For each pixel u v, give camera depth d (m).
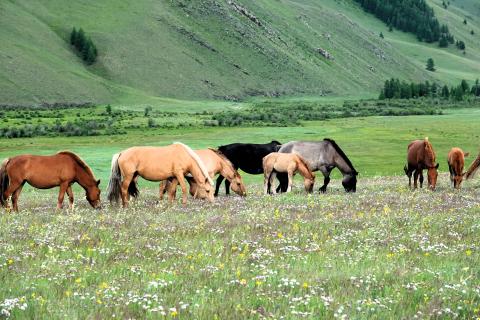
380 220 16.64
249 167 32.16
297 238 14.09
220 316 7.92
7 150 76.69
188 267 11.12
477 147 78.94
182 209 20.39
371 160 62.00
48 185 21.06
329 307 8.42
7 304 8.04
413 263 11.68
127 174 22.14
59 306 8.31
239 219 17.25
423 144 27.41
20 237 14.23
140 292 9.29
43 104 192.62
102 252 12.36
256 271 10.77
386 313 8.21
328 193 26.86
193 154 22.89
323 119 154.38
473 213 18.66
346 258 12.05
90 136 102.81
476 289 9.42
